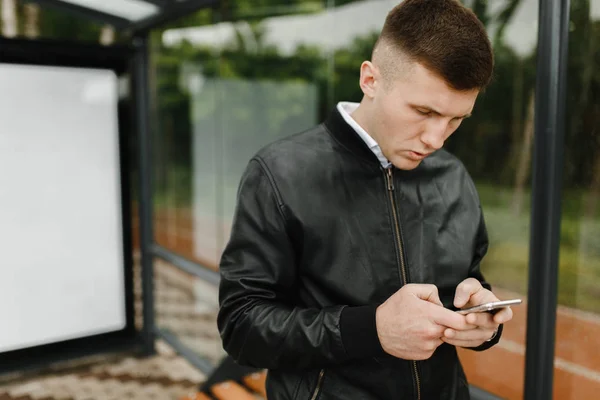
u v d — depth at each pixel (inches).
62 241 162.6
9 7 256.4
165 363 180.9
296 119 179.2
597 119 81.7
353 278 50.9
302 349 46.6
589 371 85.6
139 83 179.3
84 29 317.4
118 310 172.2
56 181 160.1
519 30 94.5
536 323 83.2
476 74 42.0
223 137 193.0
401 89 44.1
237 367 135.2
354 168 52.7
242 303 49.7
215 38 182.4
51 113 157.9
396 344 43.9
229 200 196.1
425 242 53.7
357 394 51.3
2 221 154.6
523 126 94.9
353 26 136.1
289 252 50.7
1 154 152.8
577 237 83.7
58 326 164.6
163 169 200.4
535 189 81.2
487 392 98.0
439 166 57.7
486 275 101.8
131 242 171.6
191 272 166.4
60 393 160.6
